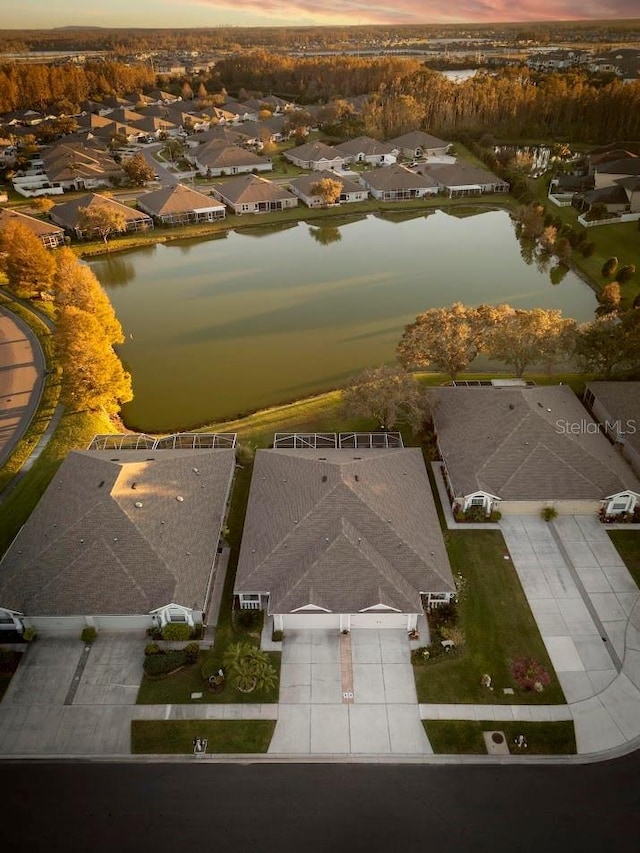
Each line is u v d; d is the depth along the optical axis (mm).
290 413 55906
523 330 55406
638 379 57062
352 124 162000
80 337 51656
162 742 30719
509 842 26328
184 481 43750
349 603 35094
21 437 53344
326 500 40031
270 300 81312
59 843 26672
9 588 36375
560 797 28109
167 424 56031
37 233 95375
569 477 44031
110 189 125000
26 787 28875
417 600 35719
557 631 36156
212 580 39500
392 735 30875
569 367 63312
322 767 29500
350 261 94312
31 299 80812
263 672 32562
